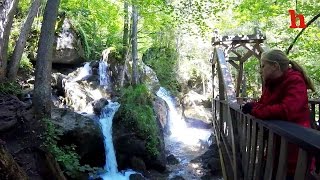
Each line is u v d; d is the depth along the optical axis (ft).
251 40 38.50
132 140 40.47
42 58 26.03
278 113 8.50
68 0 54.24
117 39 61.82
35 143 23.98
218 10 38.37
